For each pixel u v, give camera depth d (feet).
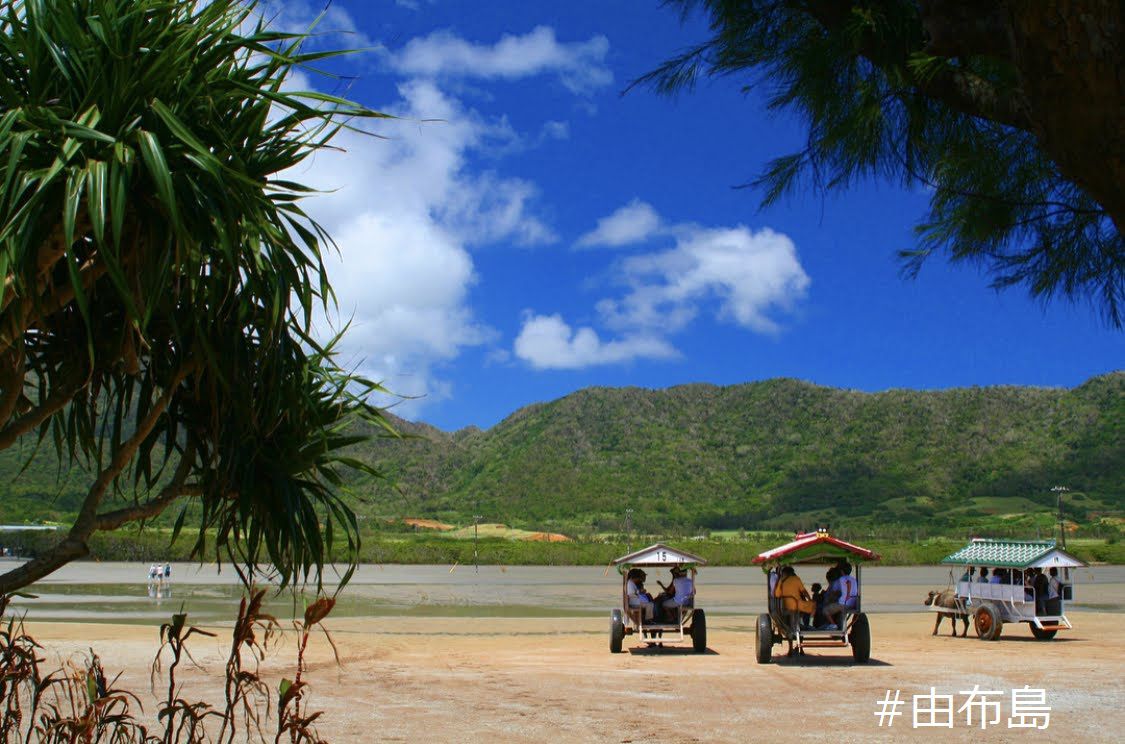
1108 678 45.96
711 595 148.05
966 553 73.31
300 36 11.68
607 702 37.37
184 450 13.17
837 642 51.29
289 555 12.92
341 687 40.63
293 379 12.75
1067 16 5.99
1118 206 6.57
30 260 9.66
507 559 285.84
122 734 8.88
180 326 12.16
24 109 10.02
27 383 13.28
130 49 10.36
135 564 199.93
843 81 11.25
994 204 12.09
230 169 10.67
